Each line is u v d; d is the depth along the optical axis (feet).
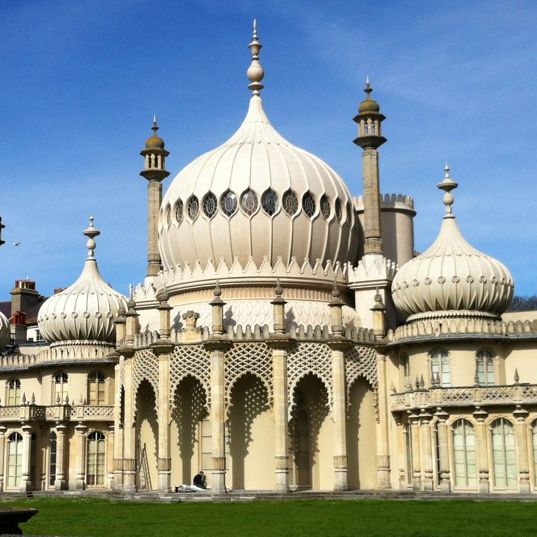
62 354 216.74
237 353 173.27
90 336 218.18
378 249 199.62
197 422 180.75
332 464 176.96
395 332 183.93
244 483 175.63
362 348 181.16
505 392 164.04
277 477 167.84
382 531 100.63
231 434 177.27
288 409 171.22
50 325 220.64
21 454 210.18
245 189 189.37
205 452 179.42
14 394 229.04
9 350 256.11
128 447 181.37
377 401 182.09
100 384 217.97
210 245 190.29
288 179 191.31
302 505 144.46
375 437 181.78
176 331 177.99
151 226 220.64
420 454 171.94
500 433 165.07
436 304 179.83
